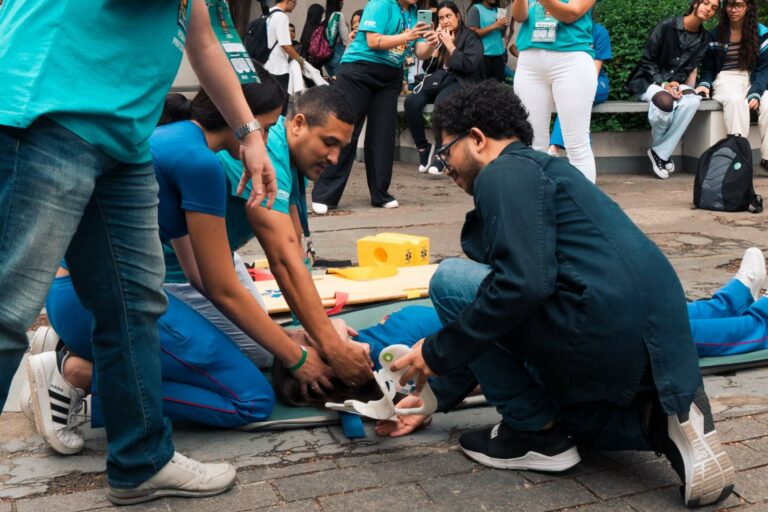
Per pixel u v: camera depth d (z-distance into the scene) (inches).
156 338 94.0
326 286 161.3
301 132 122.3
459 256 222.2
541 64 244.8
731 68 359.6
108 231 87.1
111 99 79.3
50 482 104.0
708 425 96.1
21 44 77.4
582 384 97.0
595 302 93.0
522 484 102.0
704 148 369.1
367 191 335.3
